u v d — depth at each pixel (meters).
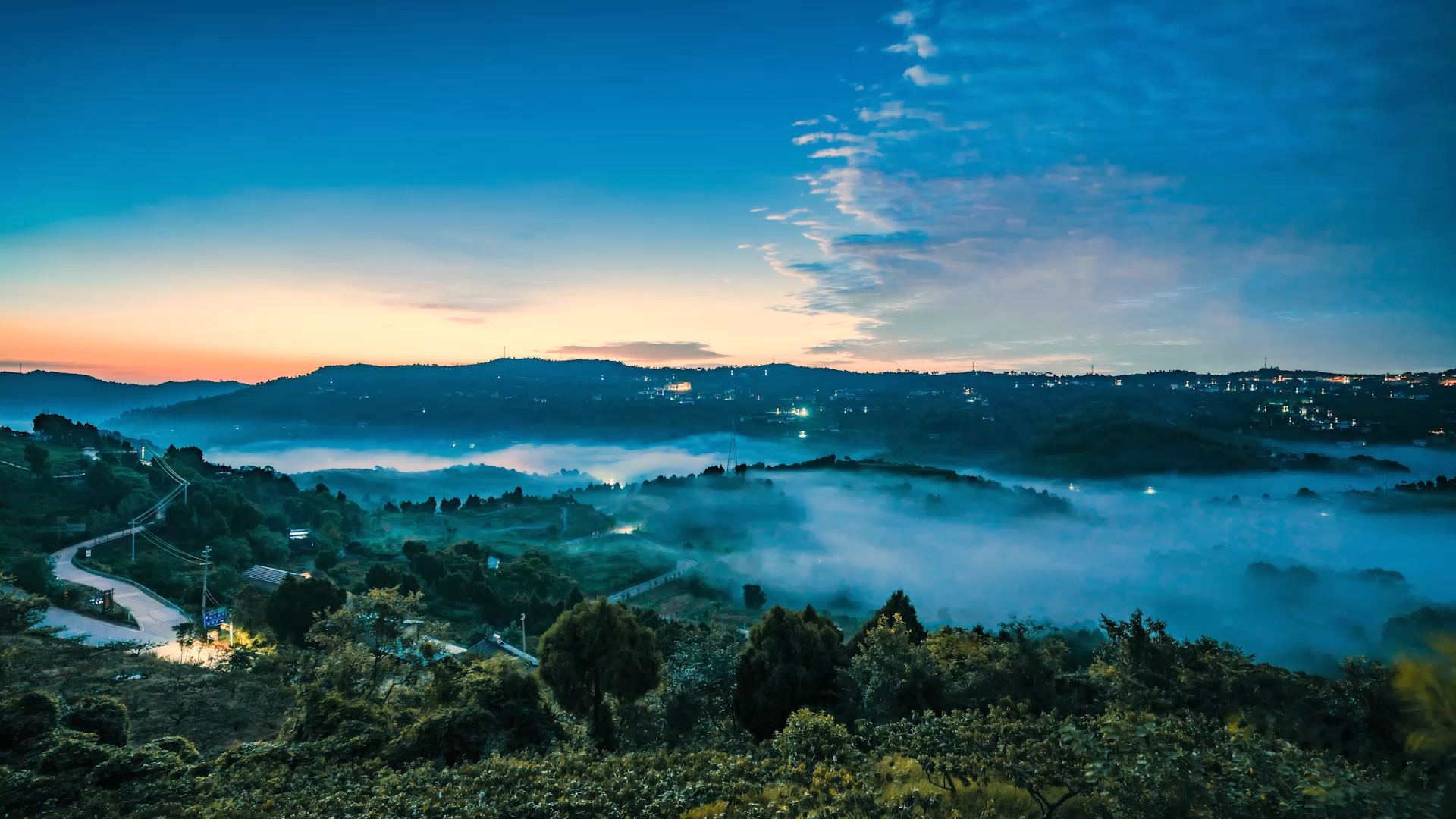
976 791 14.43
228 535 137.25
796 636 31.56
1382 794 8.95
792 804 15.00
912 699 24.94
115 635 72.25
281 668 47.88
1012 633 28.05
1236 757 10.99
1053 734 13.97
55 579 86.81
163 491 152.12
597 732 29.45
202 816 16.81
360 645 36.53
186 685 40.69
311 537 160.25
